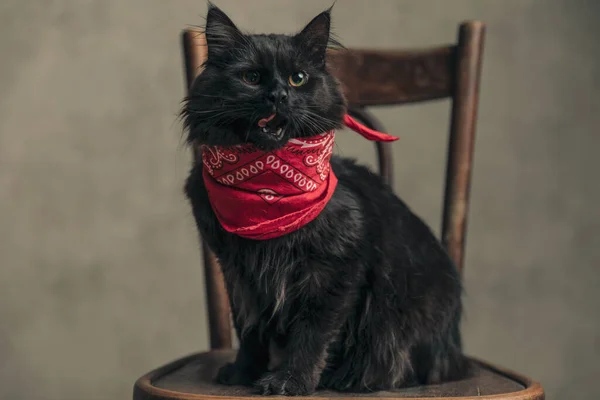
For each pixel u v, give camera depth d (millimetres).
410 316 1624
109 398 2949
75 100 2891
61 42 2871
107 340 2947
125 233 2936
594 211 2844
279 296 1498
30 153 2889
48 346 2930
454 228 1966
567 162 2846
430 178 2871
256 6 2828
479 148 2854
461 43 1989
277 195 1458
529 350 2895
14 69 2867
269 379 1480
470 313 2889
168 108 2900
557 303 2873
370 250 1557
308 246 1470
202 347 2953
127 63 2887
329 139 1499
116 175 2920
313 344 1505
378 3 2814
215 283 1945
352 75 2033
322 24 1568
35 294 2920
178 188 2918
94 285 2939
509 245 2877
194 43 1860
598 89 2820
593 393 2881
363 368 1582
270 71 1494
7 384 2904
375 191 1669
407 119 2867
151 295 2953
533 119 2842
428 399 1401
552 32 2820
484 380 1677
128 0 2869
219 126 1477
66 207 2914
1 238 2895
